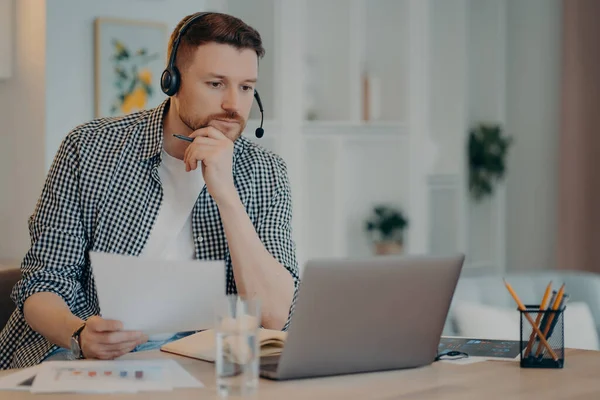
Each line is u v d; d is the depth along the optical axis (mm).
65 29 3482
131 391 1602
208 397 1570
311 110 5445
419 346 1858
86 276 2416
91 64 3562
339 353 1758
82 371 1741
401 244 5578
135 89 3670
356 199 5746
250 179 2502
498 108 6074
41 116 3451
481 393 1646
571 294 4027
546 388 1691
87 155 2402
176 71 2277
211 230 2414
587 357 2016
